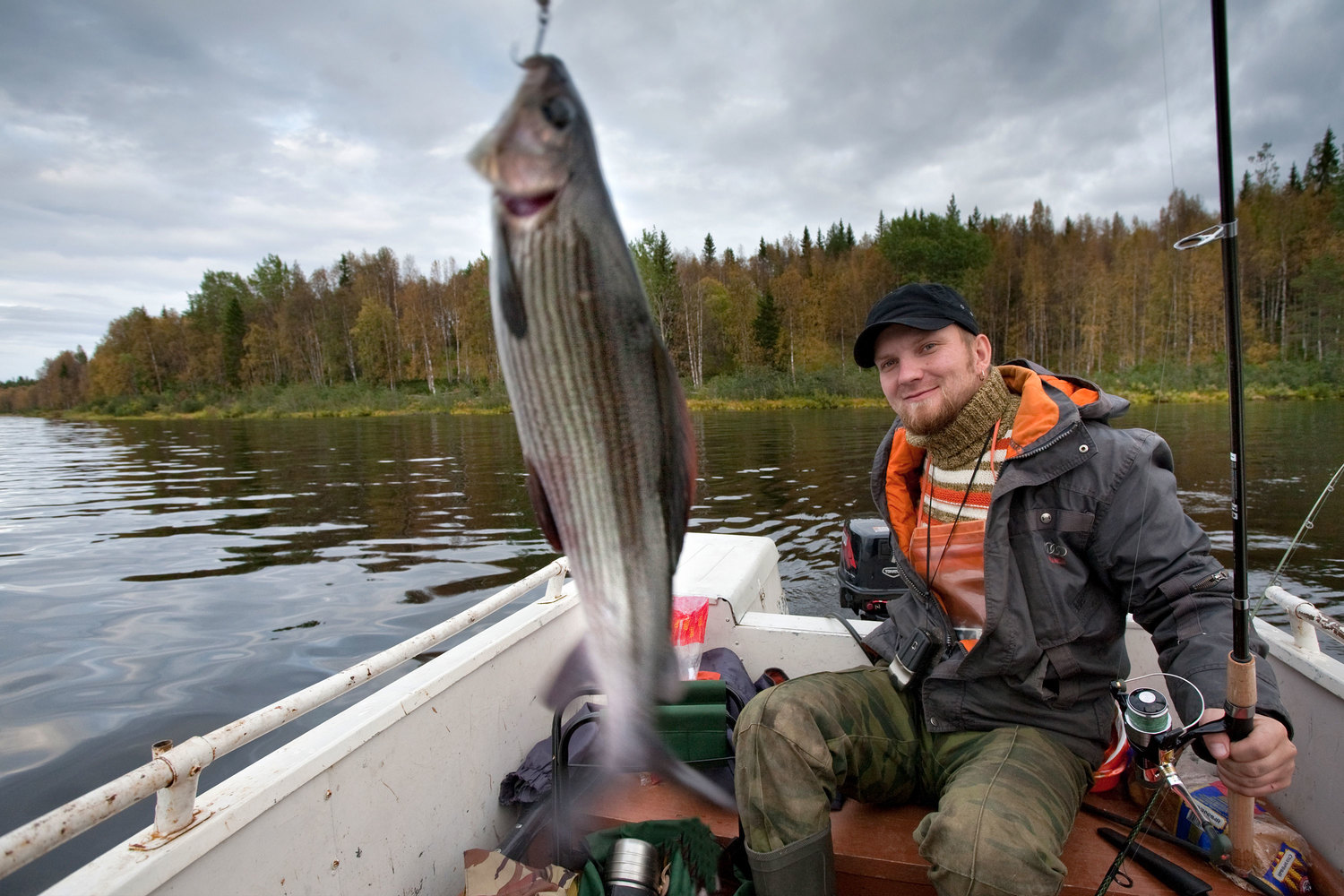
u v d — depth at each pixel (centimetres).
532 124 96
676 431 113
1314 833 203
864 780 199
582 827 218
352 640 562
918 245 5950
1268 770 154
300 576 744
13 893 292
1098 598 190
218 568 784
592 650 113
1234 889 181
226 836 140
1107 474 182
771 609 387
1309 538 845
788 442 1973
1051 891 148
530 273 100
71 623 607
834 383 4334
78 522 1077
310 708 166
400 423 3675
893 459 232
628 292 106
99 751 399
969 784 169
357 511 1119
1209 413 2627
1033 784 167
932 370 201
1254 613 153
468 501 1182
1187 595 173
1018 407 196
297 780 157
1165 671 175
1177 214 2888
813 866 174
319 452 2166
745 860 201
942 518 210
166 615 627
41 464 2109
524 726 251
